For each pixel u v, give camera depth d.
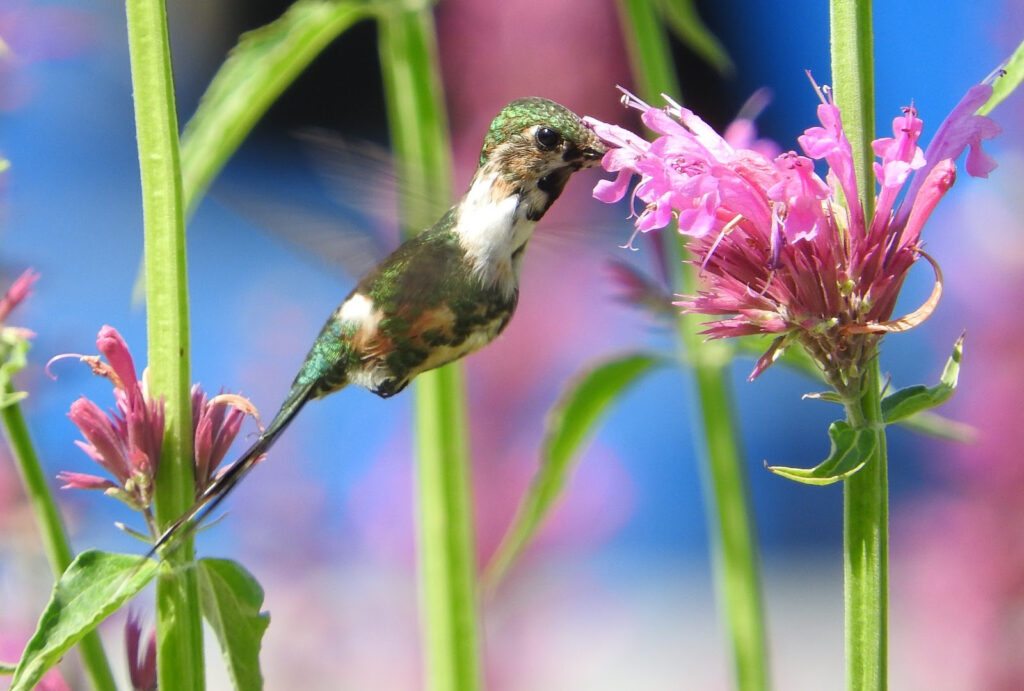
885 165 1.02
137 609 1.05
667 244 1.11
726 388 1.11
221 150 1.09
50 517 1.04
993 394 1.16
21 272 1.11
